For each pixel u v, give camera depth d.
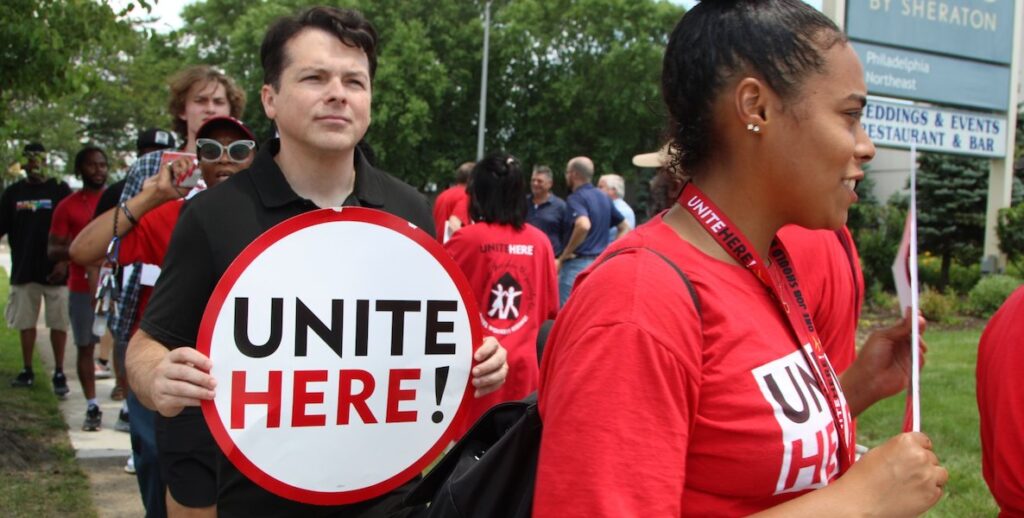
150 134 4.72
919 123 10.63
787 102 1.21
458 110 33.94
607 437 1.08
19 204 6.58
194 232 2.01
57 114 27.56
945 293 14.27
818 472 1.22
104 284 3.16
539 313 4.60
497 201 4.48
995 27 10.98
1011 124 11.48
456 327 2.00
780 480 1.18
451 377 2.00
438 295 1.98
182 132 3.70
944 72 10.65
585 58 33.59
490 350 2.04
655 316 1.12
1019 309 1.66
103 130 33.28
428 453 1.98
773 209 1.28
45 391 6.69
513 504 1.31
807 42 1.21
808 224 1.28
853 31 9.95
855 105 1.23
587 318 1.15
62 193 6.73
